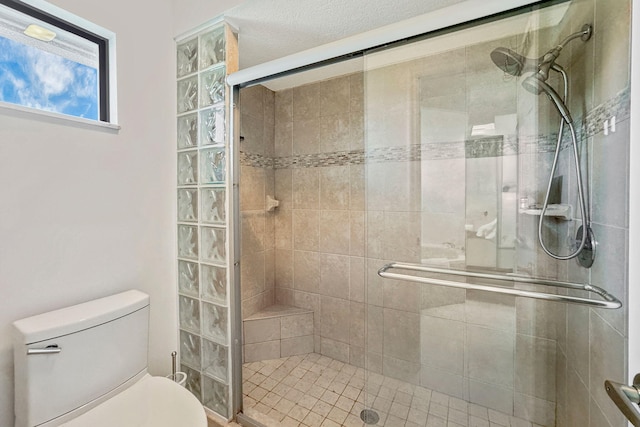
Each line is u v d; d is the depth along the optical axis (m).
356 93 1.95
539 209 1.20
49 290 1.07
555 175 1.15
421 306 1.42
